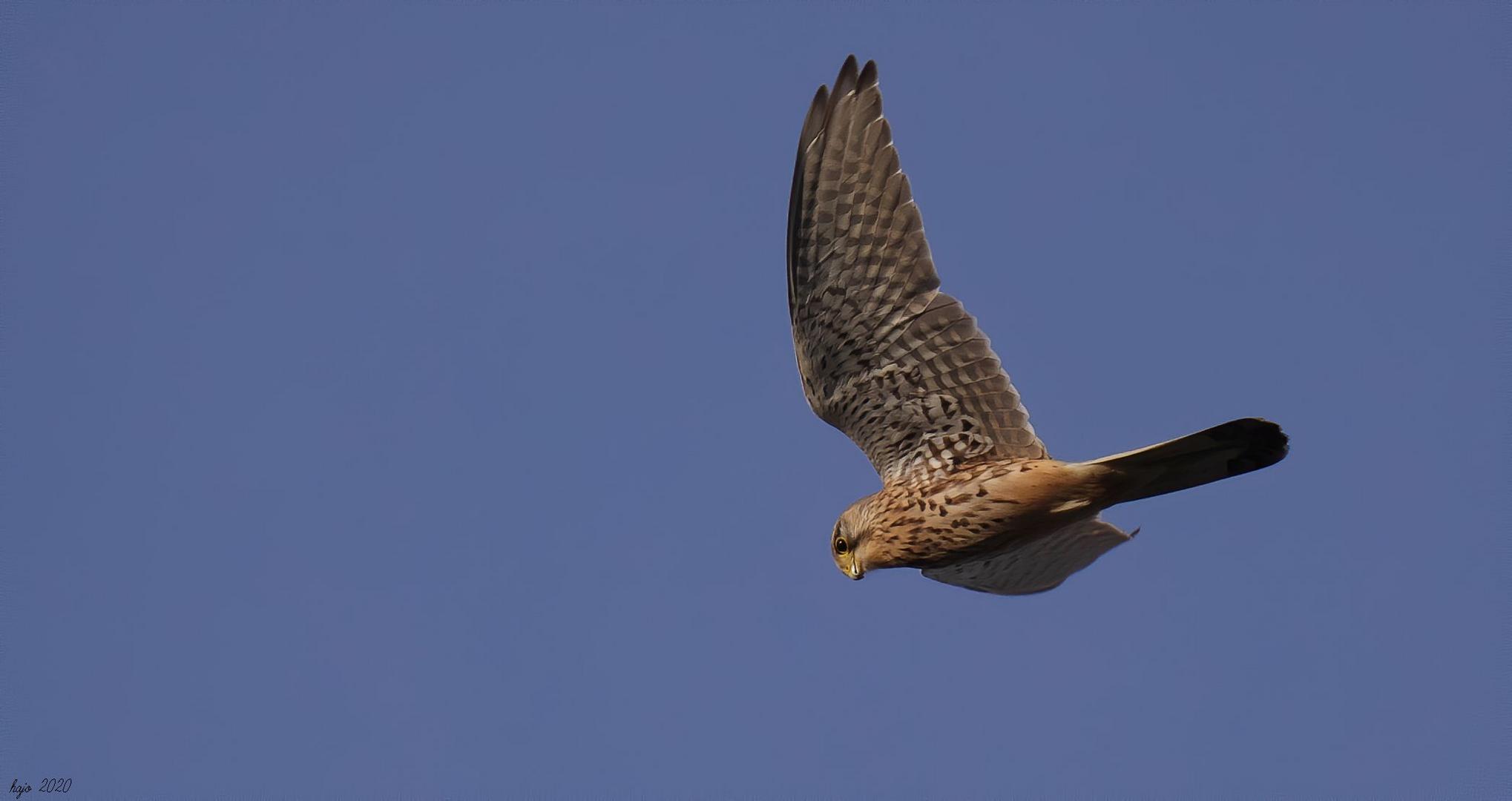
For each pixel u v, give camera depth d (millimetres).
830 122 12719
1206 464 11258
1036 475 11883
